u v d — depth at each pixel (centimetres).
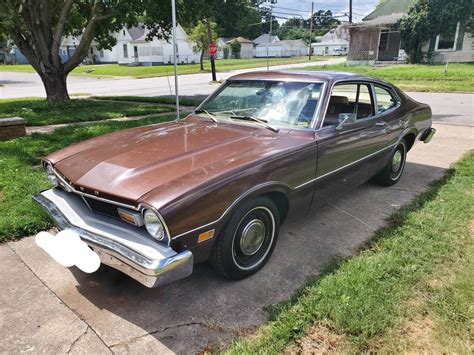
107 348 225
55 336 234
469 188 471
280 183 292
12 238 351
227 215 255
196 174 252
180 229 229
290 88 366
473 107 1145
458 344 224
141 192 235
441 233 352
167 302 265
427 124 550
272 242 308
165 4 1269
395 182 503
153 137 329
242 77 410
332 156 346
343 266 300
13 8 1170
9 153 591
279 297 269
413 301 259
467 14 2403
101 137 349
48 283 287
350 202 441
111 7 1295
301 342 226
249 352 217
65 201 290
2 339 231
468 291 267
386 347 222
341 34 8056
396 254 317
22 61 5881
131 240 237
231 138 320
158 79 2866
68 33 1559
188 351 223
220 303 264
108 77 3359
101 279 292
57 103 1247
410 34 2644
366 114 421
